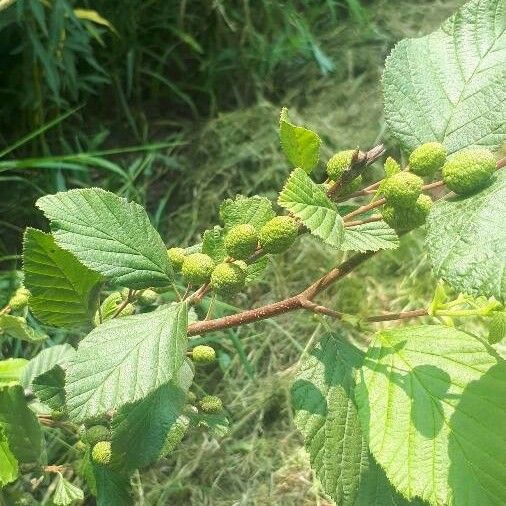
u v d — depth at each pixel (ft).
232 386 2.13
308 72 2.77
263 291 2.32
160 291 1.01
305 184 0.70
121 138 2.62
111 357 0.73
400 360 0.83
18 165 2.04
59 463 1.81
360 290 2.29
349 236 0.71
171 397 0.91
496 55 0.83
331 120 2.68
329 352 0.88
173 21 2.66
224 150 2.57
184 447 2.01
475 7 0.85
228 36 2.70
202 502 1.95
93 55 2.59
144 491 1.96
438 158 0.72
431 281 2.28
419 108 0.82
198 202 2.50
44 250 0.87
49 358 1.26
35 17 2.17
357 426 0.86
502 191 0.67
